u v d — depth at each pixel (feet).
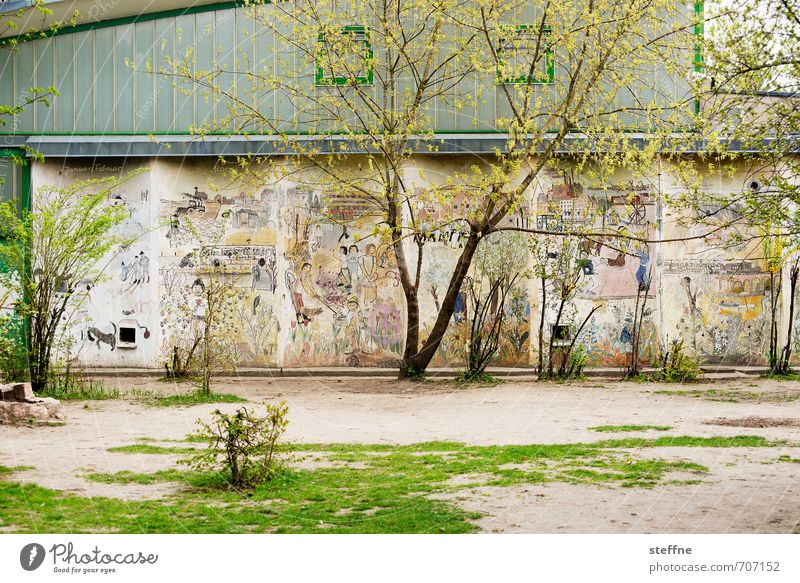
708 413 44.42
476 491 26.50
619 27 51.57
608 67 52.60
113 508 24.18
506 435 37.76
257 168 67.97
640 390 54.85
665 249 67.87
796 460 31.12
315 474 29.22
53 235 52.65
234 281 68.08
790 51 37.29
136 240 68.03
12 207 56.18
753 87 38.60
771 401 49.34
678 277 68.08
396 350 68.03
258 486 27.25
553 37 54.85
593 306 67.41
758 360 68.59
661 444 34.73
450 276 67.92
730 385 57.93
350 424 41.39
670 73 54.65
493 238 67.56
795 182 58.65
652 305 68.08
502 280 63.98
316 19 56.59
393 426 40.81
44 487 26.50
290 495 26.22
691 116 49.06
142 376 64.03
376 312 68.13
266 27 66.95
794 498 25.35
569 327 65.77
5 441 35.12
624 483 27.32
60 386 51.72
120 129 67.97
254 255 68.18
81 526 22.25
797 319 68.64
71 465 30.04
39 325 51.16
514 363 67.26
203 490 26.78
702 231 67.67
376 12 57.00
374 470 29.94
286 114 66.28
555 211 62.03
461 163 67.46
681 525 22.48
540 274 61.05
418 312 61.41
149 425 39.91
